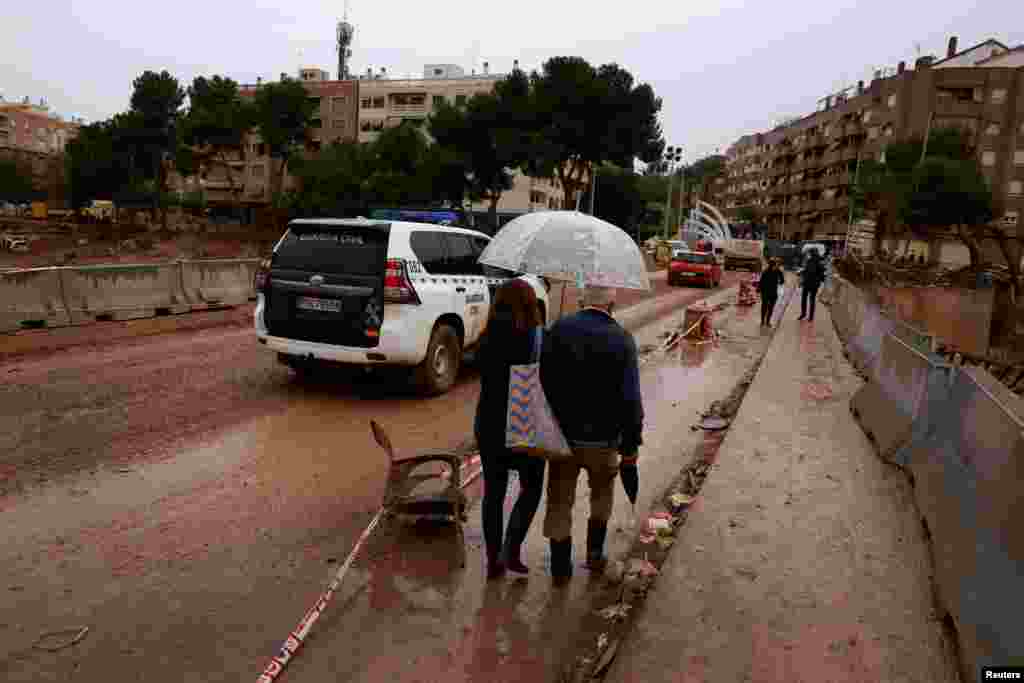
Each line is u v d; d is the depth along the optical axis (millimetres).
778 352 12328
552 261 3639
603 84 39500
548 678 2916
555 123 40219
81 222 68250
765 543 4215
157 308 11898
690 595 3564
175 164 71688
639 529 4535
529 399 3332
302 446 5711
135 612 3227
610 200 79750
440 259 7664
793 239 100062
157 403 6715
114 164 74188
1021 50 70000
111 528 4047
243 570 3668
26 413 6141
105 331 10266
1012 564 2822
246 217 88562
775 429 6875
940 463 4562
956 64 76812
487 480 3709
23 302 9664
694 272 29906
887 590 3689
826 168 90188
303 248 7293
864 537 4352
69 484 4633
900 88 71875
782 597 3578
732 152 132125
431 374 7434
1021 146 67062
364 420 6578
